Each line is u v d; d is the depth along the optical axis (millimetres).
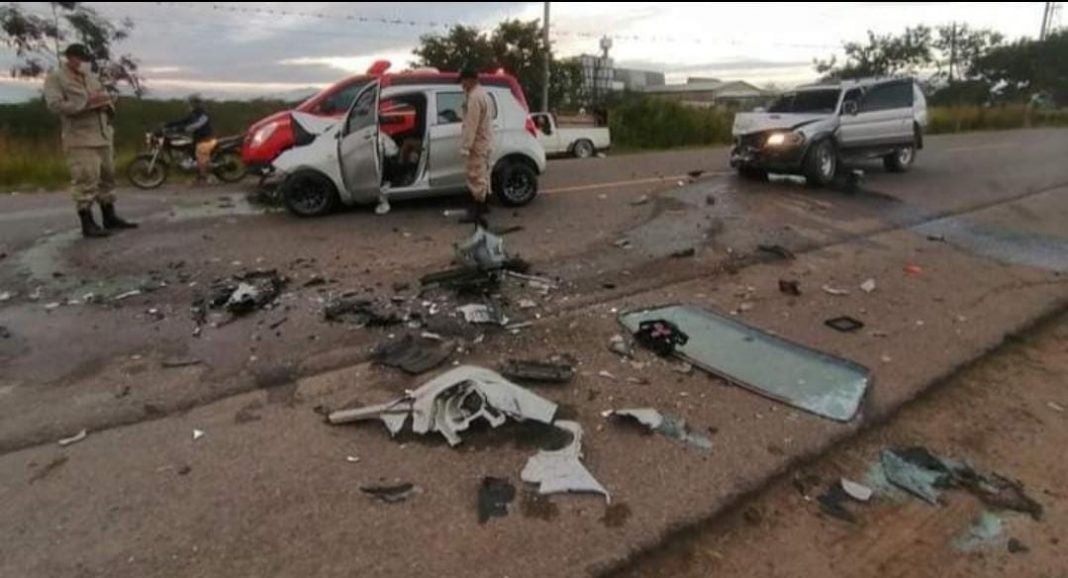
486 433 3359
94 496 2830
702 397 3842
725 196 9797
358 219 8008
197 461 3088
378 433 3352
